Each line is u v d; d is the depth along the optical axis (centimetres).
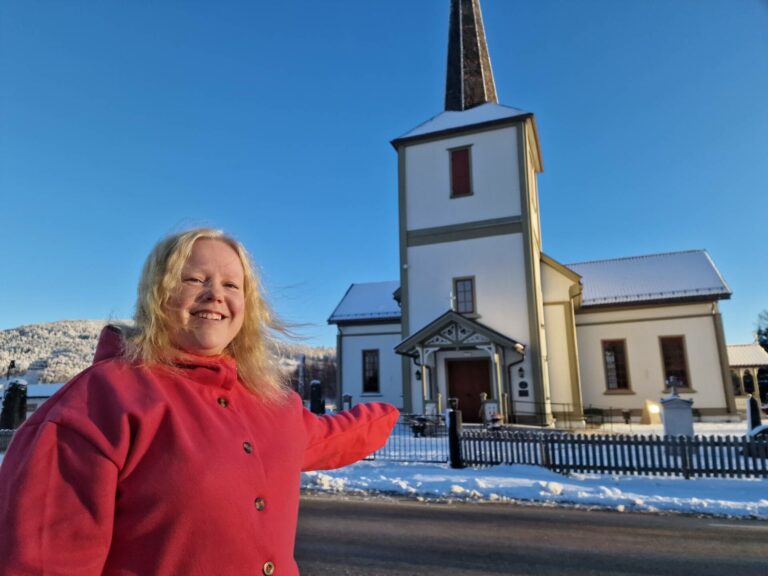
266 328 198
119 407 130
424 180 2227
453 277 2106
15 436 128
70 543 116
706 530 714
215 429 142
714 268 2556
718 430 1902
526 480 1048
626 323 2505
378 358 2828
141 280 160
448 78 2683
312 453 188
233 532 130
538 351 1947
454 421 1261
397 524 756
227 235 182
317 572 550
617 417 2431
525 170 2086
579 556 600
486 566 565
